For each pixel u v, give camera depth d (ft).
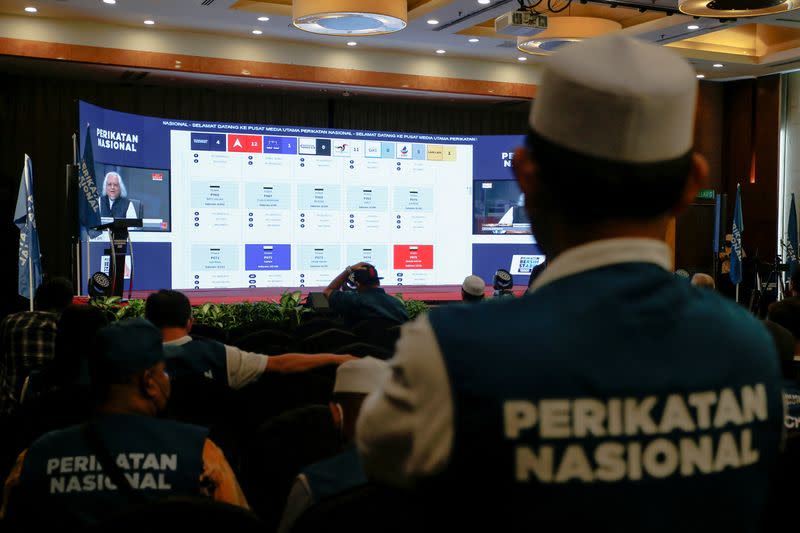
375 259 39.19
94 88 38.83
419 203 39.83
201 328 16.65
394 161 39.34
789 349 8.86
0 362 13.84
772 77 44.39
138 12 32.09
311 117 43.14
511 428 2.38
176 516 4.35
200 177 36.11
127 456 5.68
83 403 8.69
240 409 11.76
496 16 32.42
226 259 36.68
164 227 35.37
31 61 34.09
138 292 34.76
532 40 34.06
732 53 40.75
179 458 5.77
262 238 37.24
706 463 2.46
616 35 2.68
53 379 9.73
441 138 40.01
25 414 8.61
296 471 8.21
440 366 2.45
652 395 2.44
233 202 36.73
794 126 44.55
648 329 2.53
